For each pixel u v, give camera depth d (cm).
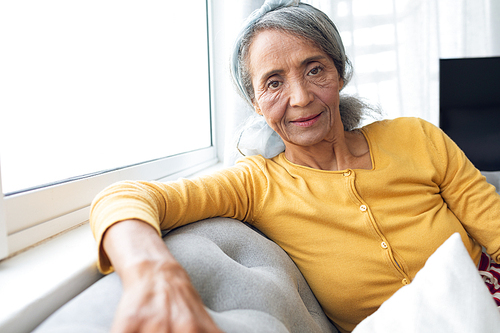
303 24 74
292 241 80
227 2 133
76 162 85
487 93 167
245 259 66
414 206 80
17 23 69
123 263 43
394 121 94
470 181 87
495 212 84
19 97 68
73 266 55
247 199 81
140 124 117
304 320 60
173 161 129
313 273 78
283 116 79
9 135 66
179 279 40
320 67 76
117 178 94
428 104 189
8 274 52
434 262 51
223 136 179
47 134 76
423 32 183
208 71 172
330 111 78
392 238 77
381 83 186
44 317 46
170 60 139
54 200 71
